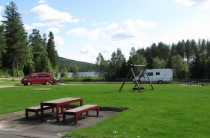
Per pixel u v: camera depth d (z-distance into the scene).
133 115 10.04
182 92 20.92
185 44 112.44
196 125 8.25
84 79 66.50
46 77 38.84
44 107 10.66
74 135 7.21
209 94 18.94
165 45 115.81
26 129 8.62
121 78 69.50
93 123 9.46
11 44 67.25
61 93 21.02
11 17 68.00
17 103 14.67
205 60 63.25
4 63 69.56
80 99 11.66
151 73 46.19
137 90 23.50
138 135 7.09
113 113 11.55
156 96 17.47
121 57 78.00
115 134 7.23
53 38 104.25
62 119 10.30
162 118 9.42
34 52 89.38
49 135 7.64
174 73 61.22
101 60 78.94
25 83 37.00
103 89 25.23
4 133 7.91
